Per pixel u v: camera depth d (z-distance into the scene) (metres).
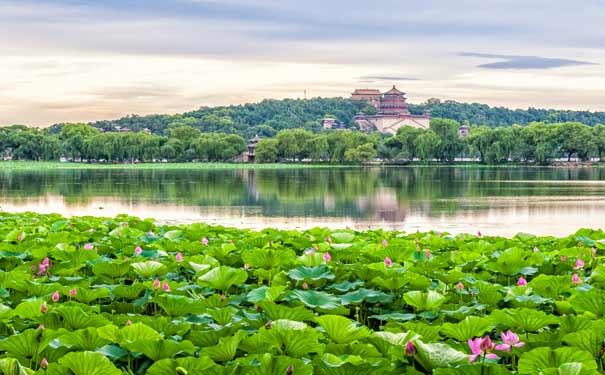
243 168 132.38
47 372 4.82
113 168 128.88
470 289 8.43
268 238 12.75
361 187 61.03
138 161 166.38
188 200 45.06
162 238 12.52
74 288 7.43
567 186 60.56
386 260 9.02
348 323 5.66
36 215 18.98
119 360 5.60
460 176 87.69
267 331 5.34
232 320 6.42
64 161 182.88
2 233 13.96
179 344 5.29
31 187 60.19
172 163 164.00
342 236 13.13
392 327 6.36
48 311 6.43
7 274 8.22
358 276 8.79
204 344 5.81
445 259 10.21
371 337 5.59
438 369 4.62
